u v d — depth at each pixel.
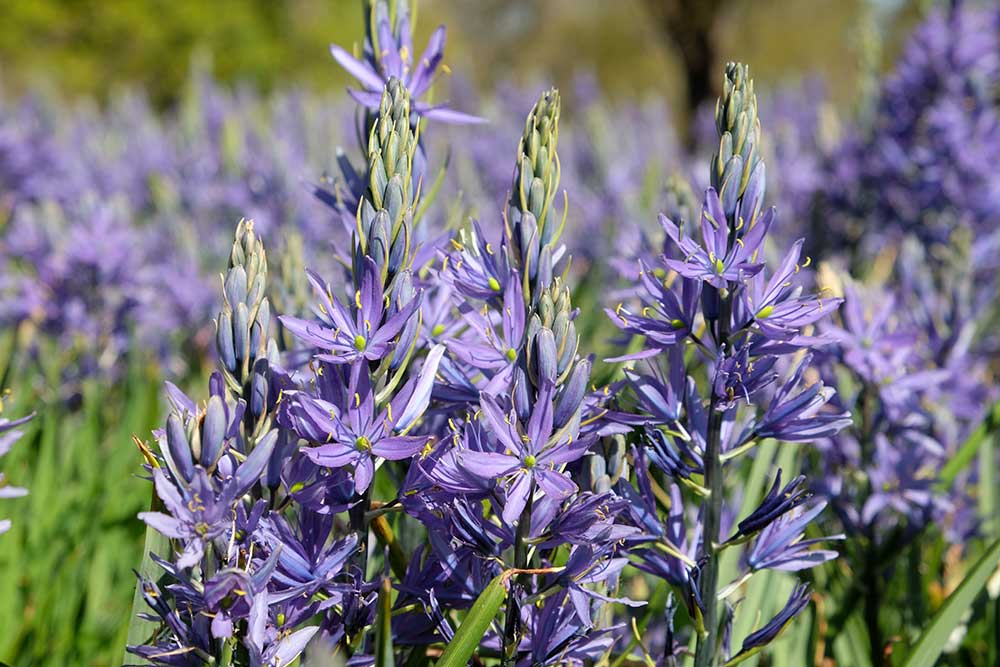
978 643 2.51
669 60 30.92
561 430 1.44
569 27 34.22
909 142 5.62
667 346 1.62
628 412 1.72
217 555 1.41
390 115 1.57
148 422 3.50
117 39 24.20
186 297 4.68
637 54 32.53
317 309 1.65
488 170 7.70
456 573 1.56
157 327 4.55
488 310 1.70
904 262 3.50
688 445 1.65
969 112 5.37
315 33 26.84
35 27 23.67
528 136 1.58
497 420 1.42
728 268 1.56
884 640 2.52
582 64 33.06
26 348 4.02
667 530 1.69
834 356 2.58
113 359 4.21
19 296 4.32
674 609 1.73
